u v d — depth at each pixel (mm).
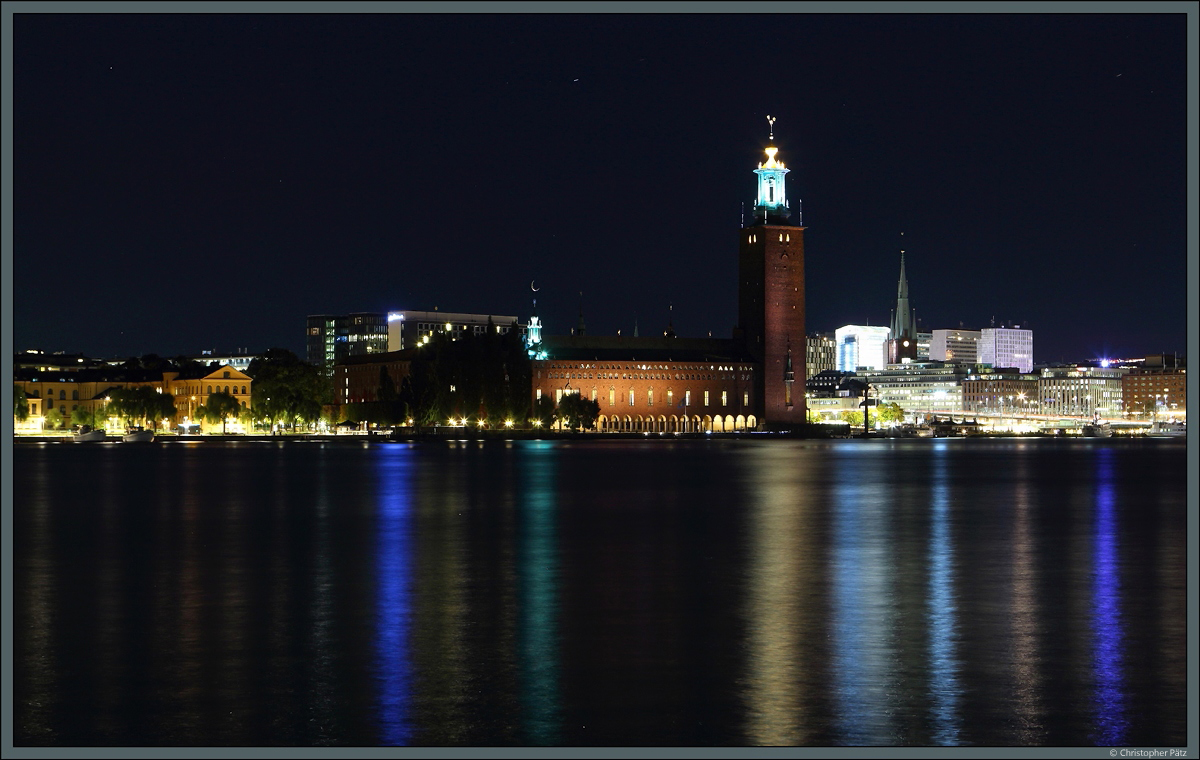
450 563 60844
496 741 30969
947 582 54469
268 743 30859
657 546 68375
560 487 122688
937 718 32625
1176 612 46844
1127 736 31266
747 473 154875
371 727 32031
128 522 82688
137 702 34281
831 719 32562
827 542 70750
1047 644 41031
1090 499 107312
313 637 42250
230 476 142500
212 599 49812
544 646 40812
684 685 35812
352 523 82125
